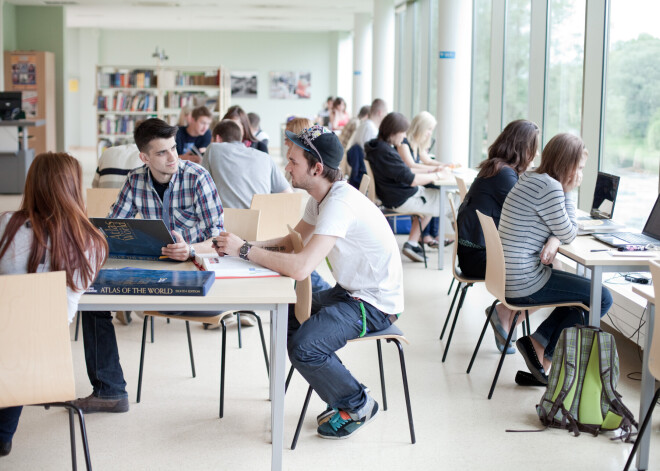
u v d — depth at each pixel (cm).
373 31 1442
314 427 325
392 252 301
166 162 332
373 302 300
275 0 1450
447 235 703
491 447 308
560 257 551
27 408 339
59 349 232
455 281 609
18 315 225
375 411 317
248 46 2220
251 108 2253
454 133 905
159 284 248
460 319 497
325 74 2245
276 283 271
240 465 288
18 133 1122
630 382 377
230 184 472
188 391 363
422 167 700
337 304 301
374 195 676
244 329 466
